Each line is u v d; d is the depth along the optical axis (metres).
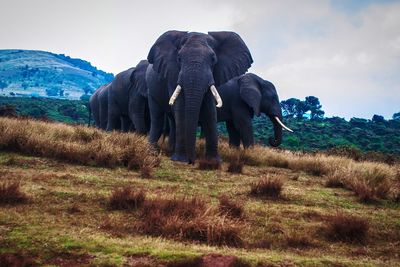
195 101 12.27
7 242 5.49
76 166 10.88
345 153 20.41
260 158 15.01
